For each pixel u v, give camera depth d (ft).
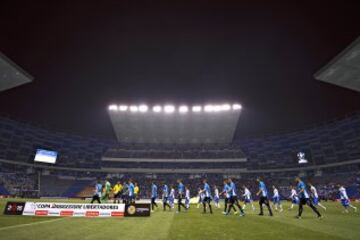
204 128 216.33
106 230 32.37
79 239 26.30
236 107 200.54
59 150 205.26
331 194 156.04
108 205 50.49
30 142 192.13
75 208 49.67
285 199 168.35
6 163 174.70
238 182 195.62
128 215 50.06
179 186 66.74
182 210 72.38
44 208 49.34
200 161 207.00
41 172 190.08
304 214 59.47
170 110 204.95
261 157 216.95
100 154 220.23
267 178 200.54
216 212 64.59
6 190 149.79
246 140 237.25
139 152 217.56
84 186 188.96
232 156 210.59
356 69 81.66
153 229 33.58
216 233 30.63
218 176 207.92
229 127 213.87
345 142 184.03
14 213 48.83
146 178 203.72
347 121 191.42
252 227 35.96
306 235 29.53
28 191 157.07
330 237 28.37
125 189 78.48
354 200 144.77
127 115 208.54
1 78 87.35
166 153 217.15
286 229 34.17
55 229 32.40
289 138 218.38
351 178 164.66
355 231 32.83
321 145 196.65
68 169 195.00
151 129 217.15
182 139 225.76
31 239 25.90
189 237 27.99
